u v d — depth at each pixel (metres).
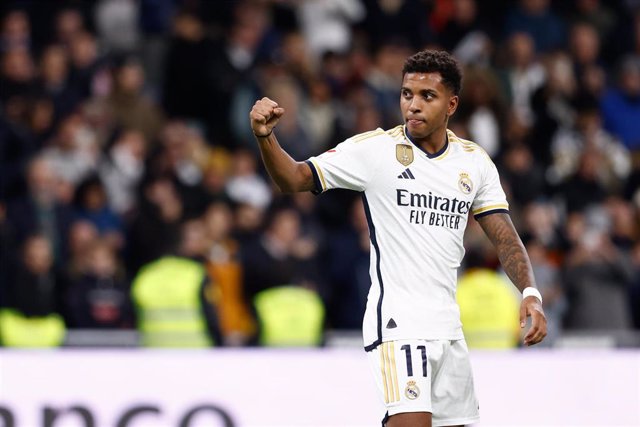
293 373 34.62
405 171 20.20
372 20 54.72
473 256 40.16
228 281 39.84
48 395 33.16
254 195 45.03
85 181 42.41
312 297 39.03
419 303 19.97
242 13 51.28
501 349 37.50
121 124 47.28
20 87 47.06
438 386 20.16
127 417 33.50
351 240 41.41
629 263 42.75
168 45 51.84
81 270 38.38
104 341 34.44
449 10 56.53
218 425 33.97
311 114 48.41
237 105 49.00
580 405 36.06
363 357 35.03
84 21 53.44
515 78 53.09
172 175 42.91
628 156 52.50
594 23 59.22
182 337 36.62
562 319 41.28
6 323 36.81
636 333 37.72
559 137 51.53
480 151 20.98
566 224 46.06
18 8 52.19
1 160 44.19
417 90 20.08
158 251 41.22
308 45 54.47
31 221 41.12
